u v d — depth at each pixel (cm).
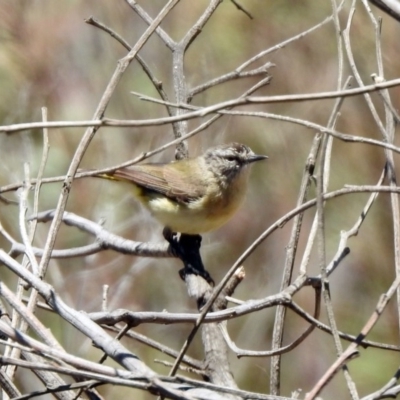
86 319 520
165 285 1403
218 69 1509
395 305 1362
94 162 1398
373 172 1409
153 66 1502
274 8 1519
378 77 625
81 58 1495
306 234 1437
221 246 1468
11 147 1367
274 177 1496
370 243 1398
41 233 1309
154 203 1030
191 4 1531
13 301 517
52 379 596
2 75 1446
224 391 489
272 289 1434
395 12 509
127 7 1520
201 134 1321
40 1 1490
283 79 1492
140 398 1237
